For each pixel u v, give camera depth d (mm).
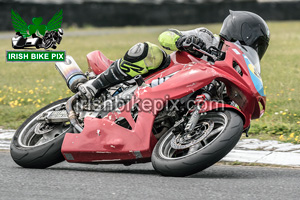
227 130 16109
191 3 187500
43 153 18844
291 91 35688
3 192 14914
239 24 18625
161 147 17031
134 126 17422
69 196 14391
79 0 170625
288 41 77938
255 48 18656
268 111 29734
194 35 17344
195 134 16578
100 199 14055
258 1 187375
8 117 30297
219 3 187375
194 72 17016
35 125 20469
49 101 35094
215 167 18984
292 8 188250
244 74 17203
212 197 14133
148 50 17547
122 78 18031
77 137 18219
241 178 16766
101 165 20406
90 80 19141
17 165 19594
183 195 14359
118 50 46625
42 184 15875
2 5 151125
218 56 17766
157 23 186750
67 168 19609
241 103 17234
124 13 180500
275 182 15992
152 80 17672
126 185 15617
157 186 15414
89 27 172125
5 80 44812
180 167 16125
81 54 54531
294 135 24672
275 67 48656
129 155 17422
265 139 24094
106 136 17703
